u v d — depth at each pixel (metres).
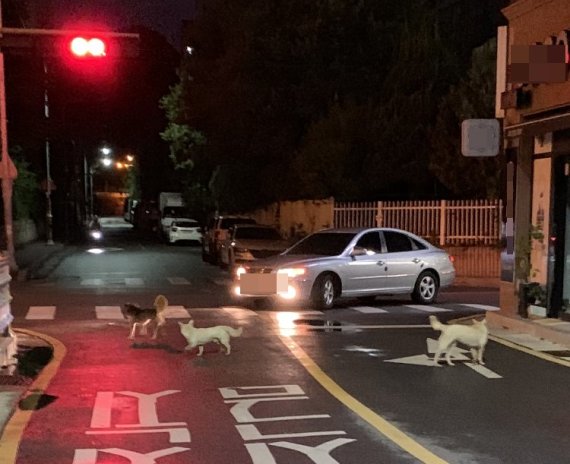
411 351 11.00
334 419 7.46
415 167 26.22
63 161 52.59
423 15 28.80
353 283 16.28
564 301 12.72
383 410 7.79
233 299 17.86
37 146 41.94
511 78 12.63
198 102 36.16
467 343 9.99
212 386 8.83
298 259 15.99
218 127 35.06
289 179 31.77
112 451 6.50
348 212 25.98
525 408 7.86
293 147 33.03
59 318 14.59
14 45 11.91
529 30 13.23
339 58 30.48
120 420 7.46
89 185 85.00
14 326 13.52
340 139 27.00
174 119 43.00
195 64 37.28
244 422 7.37
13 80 37.28
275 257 16.69
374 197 27.69
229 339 10.99
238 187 37.88
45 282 22.12
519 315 13.12
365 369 9.74
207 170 45.19
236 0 34.16
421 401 8.14
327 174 27.27
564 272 12.73
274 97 31.80
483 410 7.77
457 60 27.42
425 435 6.92
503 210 14.05
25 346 11.45
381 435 6.92
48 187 38.94
